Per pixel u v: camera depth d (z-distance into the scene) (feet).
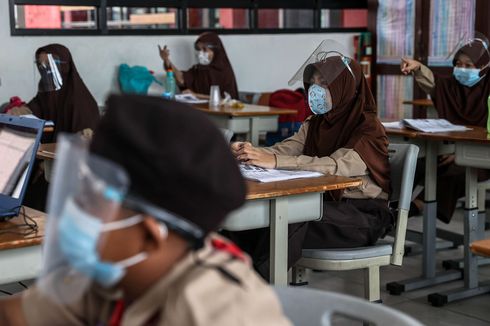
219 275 2.90
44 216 6.40
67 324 3.44
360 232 8.64
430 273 11.92
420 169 12.33
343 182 7.93
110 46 20.57
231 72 21.48
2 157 6.53
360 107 9.37
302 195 7.76
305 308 4.12
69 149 2.71
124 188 2.66
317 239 8.50
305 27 23.86
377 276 8.53
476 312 10.76
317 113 9.56
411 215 12.61
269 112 16.88
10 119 6.64
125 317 2.98
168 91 19.74
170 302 2.86
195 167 2.77
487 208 16.53
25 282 11.22
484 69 14.74
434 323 10.36
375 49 24.49
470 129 12.12
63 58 14.70
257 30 22.95
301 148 10.00
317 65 9.34
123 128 2.73
